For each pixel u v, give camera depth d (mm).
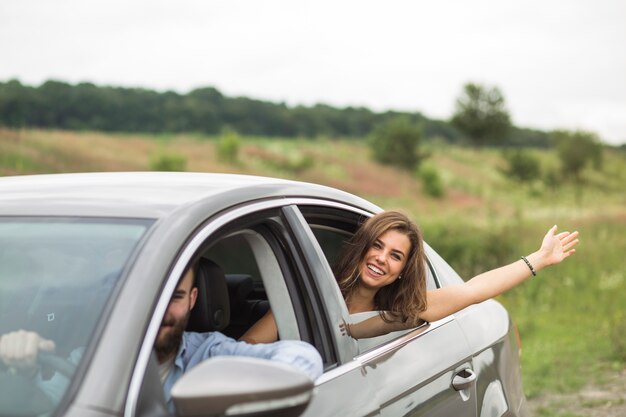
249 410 1616
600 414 6441
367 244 2893
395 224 2889
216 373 1631
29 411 1688
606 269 16344
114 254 1896
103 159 48750
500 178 79125
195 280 2436
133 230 1955
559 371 7852
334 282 2514
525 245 18062
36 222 2088
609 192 74312
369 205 3131
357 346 2521
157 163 52031
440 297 3123
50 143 47094
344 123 155375
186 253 1920
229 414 1607
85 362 1660
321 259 2490
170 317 2002
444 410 2795
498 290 3248
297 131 150250
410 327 2934
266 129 148625
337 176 65438
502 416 3232
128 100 130875
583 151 79000
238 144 65312
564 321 11289
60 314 1834
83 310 1814
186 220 1991
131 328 1712
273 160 67062
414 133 76562
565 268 15734
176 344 2068
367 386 2414
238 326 3291
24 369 1769
